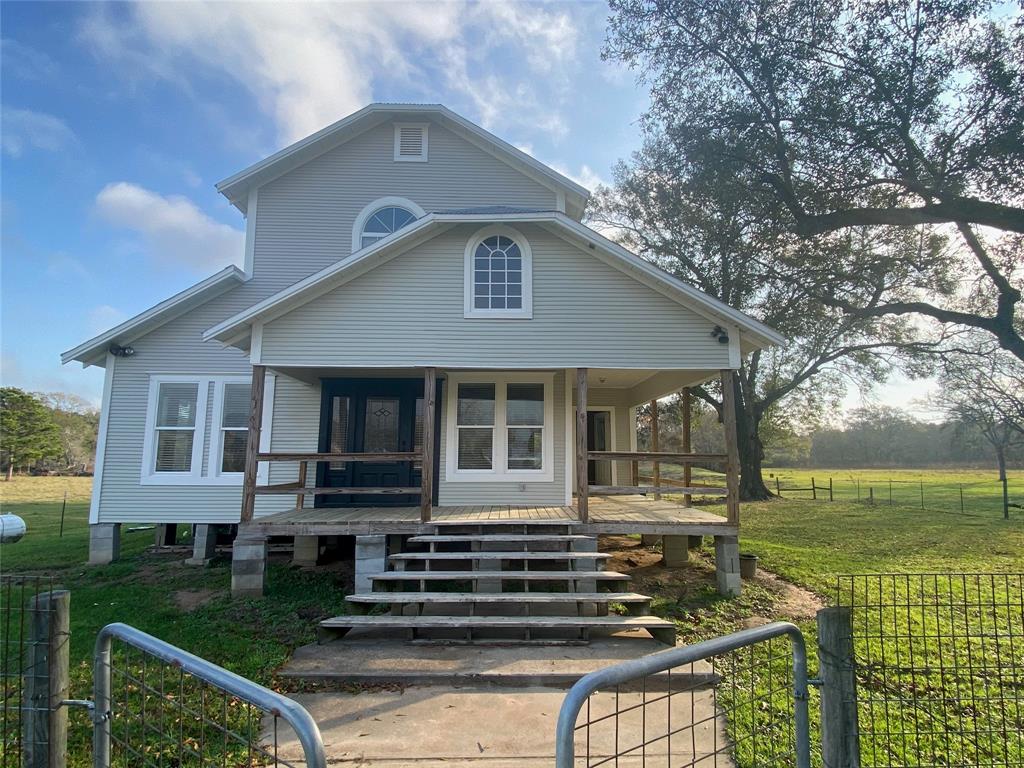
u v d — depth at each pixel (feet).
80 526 61.36
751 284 75.72
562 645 20.04
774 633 8.58
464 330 30.40
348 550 36.99
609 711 15.33
